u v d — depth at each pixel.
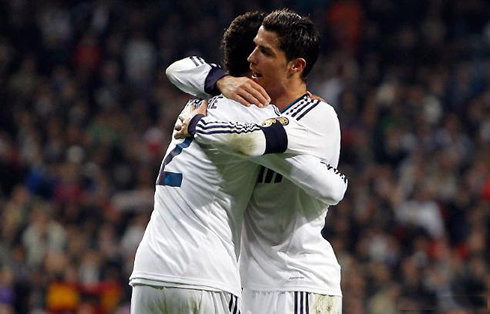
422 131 28.64
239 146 8.01
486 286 21.98
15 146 27.84
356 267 21.88
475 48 33.72
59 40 33.38
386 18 34.53
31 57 32.66
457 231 25.34
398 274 22.36
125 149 27.77
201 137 8.20
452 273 22.58
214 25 33.41
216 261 8.20
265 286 8.66
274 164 8.28
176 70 8.91
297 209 8.67
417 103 30.08
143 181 25.83
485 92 31.78
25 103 30.17
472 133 29.73
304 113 8.52
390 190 25.33
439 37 34.00
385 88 30.77
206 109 8.59
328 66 32.03
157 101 30.53
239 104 8.45
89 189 25.69
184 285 8.09
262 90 8.44
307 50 8.60
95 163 26.80
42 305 21.58
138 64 32.47
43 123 28.73
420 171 26.34
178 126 8.50
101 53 32.88
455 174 27.30
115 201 25.05
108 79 31.86
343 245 23.08
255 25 8.95
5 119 29.25
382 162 27.66
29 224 23.33
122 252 22.84
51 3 34.41
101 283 22.08
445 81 31.88
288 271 8.62
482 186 26.77
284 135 8.16
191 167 8.34
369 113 29.17
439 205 25.73
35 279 21.92
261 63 8.58
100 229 23.39
